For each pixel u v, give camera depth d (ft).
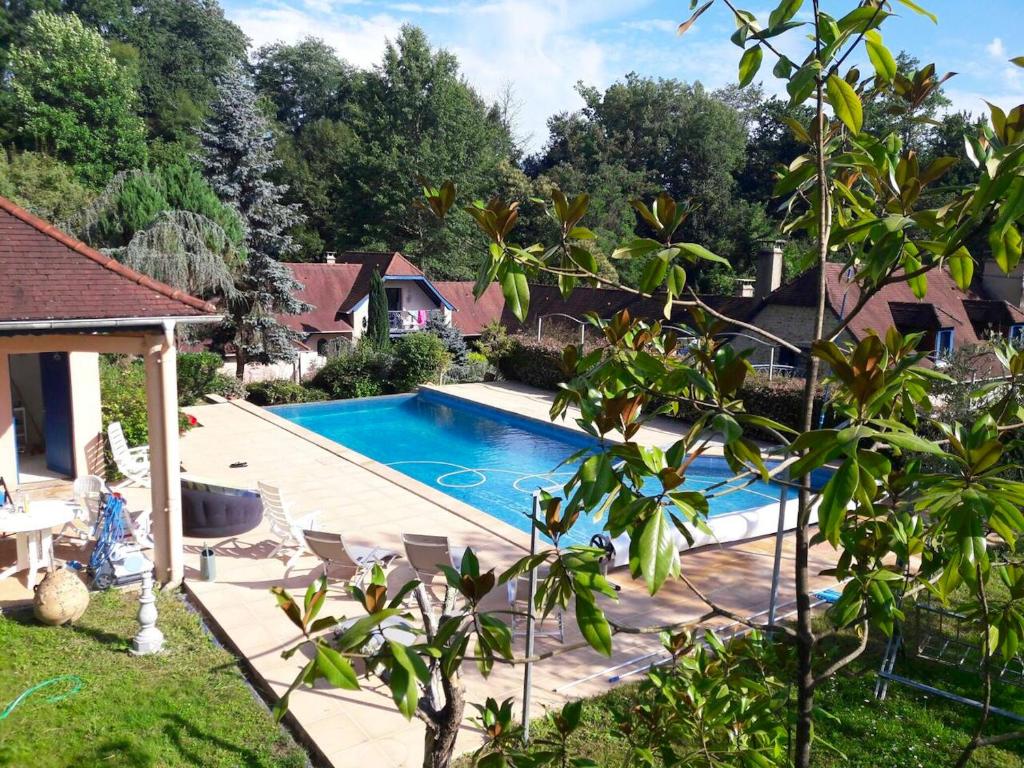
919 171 9.29
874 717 24.07
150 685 24.72
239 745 22.06
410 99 163.73
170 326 30.94
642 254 9.21
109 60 143.95
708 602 10.03
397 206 158.20
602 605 32.19
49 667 25.29
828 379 10.41
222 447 60.70
